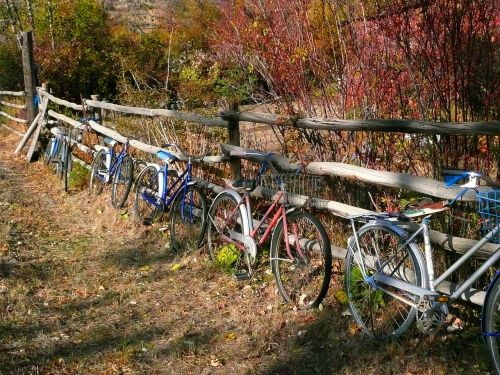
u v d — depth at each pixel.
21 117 12.98
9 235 6.51
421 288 3.63
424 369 3.63
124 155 7.50
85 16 18.44
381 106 4.93
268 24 5.62
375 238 4.11
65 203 8.10
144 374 3.84
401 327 3.86
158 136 7.56
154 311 4.74
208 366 3.92
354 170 4.41
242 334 4.30
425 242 3.69
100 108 9.24
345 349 3.97
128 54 15.51
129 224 6.85
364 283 4.15
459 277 3.91
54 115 10.65
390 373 3.65
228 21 7.29
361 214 4.10
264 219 5.01
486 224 3.49
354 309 4.14
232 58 7.96
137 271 5.59
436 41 4.24
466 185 3.51
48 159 10.11
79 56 16.03
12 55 16.02
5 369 3.83
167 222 6.68
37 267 5.66
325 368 3.81
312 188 5.05
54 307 4.80
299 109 5.42
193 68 12.01
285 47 5.46
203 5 15.01
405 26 4.43
